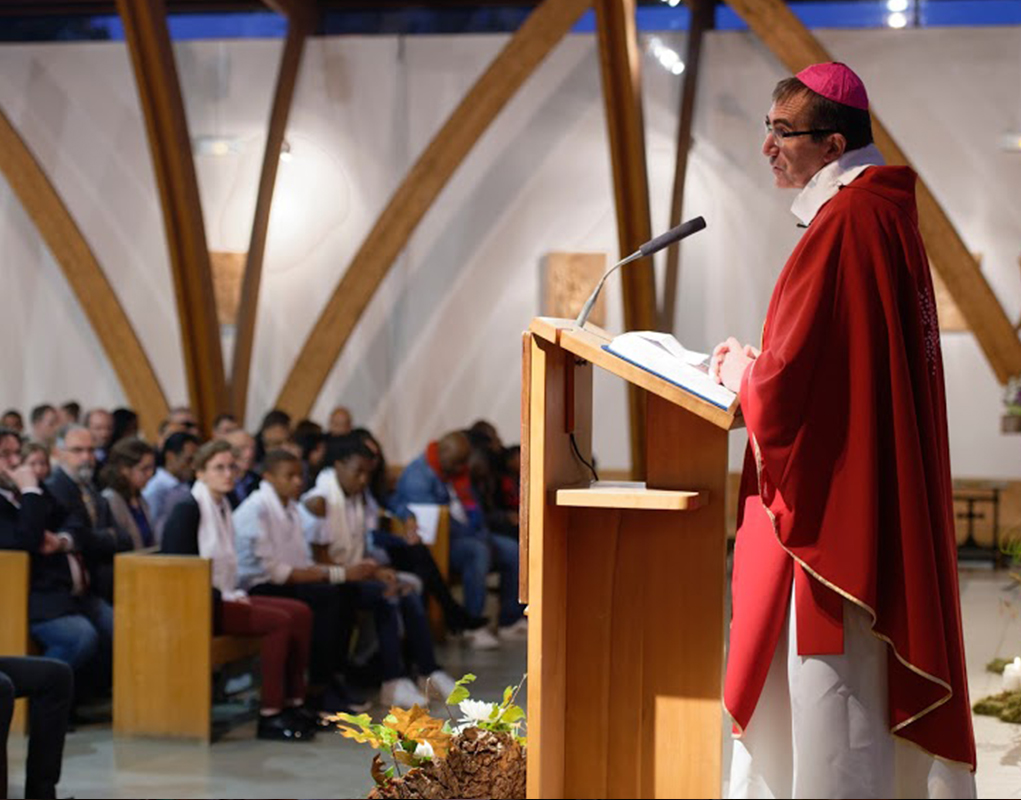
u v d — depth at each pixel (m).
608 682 3.39
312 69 18.36
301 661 8.25
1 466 8.33
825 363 3.16
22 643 8.02
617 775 3.38
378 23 18.38
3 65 18.69
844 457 3.13
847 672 3.16
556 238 18.28
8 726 5.97
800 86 3.37
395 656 8.82
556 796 3.33
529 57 16.05
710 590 3.34
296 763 7.46
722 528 3.33
